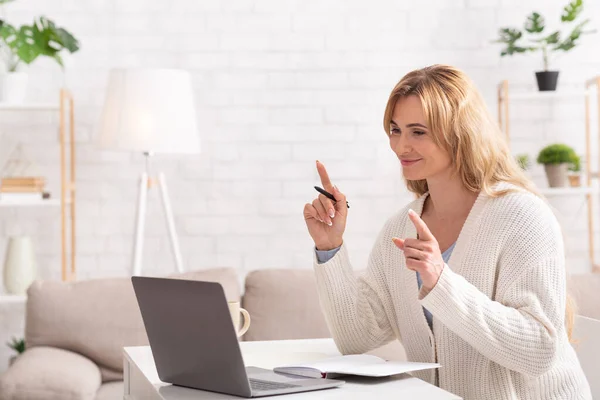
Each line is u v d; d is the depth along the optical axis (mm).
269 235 5000
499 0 5027
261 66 4988
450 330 2064
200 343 1717
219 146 4988
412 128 2086
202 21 4965
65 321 3717
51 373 3359
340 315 2246
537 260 1966
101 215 4953
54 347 3734
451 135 2078
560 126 5047
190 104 4391
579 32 4668
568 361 2076
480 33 5027
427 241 1827
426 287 1851
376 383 1820
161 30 4953
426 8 5023
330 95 5008
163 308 1774
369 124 5016
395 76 5023
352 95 5008
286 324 3842
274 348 2430
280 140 4996
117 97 4273
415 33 5023
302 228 5012
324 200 2244
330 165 5016
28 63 4477
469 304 1839
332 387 1778
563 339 2061
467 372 2055
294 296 3881
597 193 4770
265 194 5008
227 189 4988
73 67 4914
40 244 4953
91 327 3719
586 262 5008
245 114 4988
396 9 5020
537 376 1924
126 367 2299
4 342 4883
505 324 1858
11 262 4559
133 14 4938
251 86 4988
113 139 4242
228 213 4988
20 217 4941
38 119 4902
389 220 2355
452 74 2121
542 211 2039
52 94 4910
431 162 2100
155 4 4945
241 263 4996
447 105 2066
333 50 5000
